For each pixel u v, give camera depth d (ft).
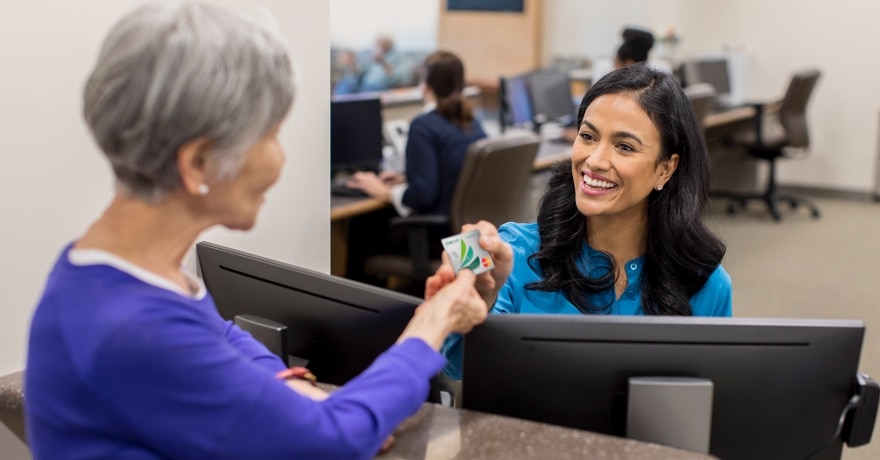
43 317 2.59
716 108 20.80
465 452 3.09
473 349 3.44
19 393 4.63
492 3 25.71
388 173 12.96
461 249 3.50
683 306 4.89
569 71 23.06
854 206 21.38
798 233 18.84
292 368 3.78
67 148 4.90
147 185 2.55
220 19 2.54
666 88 4.60
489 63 26.11
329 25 6.08
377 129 13.47
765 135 20.30
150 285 2.59
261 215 5.89
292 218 6.11
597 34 24.68
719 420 3.47
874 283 15.34
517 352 3.43
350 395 2.77
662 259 4.90
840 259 16.84
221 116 2.45
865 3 20.95
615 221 4.89
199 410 2.51
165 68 2.40
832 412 3.57
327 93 6.16
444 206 11.55
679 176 4.79
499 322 3.42
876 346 12.46
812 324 3.44
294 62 2.73
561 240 4.97
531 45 25.25
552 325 3.40
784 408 3.51
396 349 2.96
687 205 4.80
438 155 11.52
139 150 2.47
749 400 3.46
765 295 14.66
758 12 22.20
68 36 4.80
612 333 3.40
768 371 3.44
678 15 22.84
